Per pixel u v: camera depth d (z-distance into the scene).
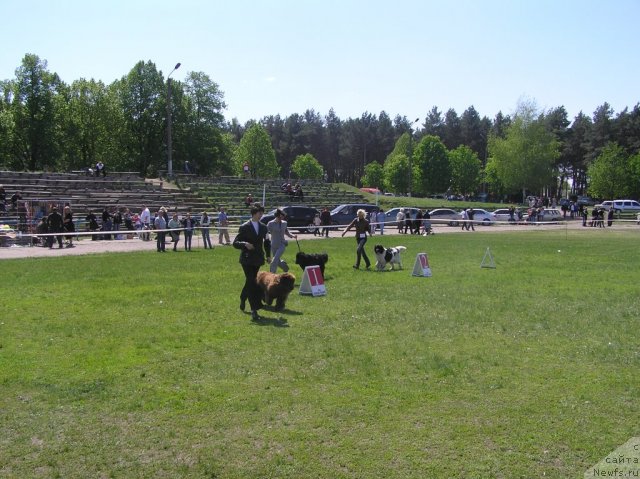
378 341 8.15
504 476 4.33
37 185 37.78
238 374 6.63
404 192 93.81
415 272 15.23
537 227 48.28
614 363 7.16
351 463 4.52
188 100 74.31
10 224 28.61
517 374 6.70
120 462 4.54
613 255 22.06
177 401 5.77
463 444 4.85
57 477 4.30
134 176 48.22
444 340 8.24
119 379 6.43
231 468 4.44
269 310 10.36
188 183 48.09
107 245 26.48
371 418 5.38
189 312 10.15
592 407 5.66
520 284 13.70
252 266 9.59
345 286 13.23
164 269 16.66
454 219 47.34
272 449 4.76
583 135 94.19
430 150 89.50
